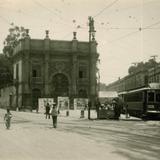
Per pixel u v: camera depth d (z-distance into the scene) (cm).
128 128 2964
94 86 8738
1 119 4484
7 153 1444
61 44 8738
